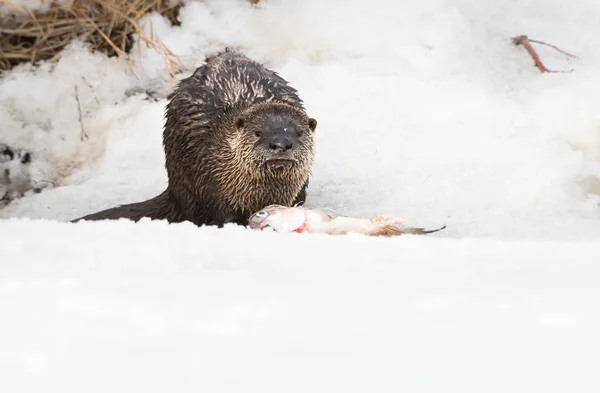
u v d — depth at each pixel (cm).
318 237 1174
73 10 2952
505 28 2936
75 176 2620
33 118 2825
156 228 1202
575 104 2400
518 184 2178
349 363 691
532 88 2634
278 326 765
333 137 2442
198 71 2219
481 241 1151
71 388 667
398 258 1032
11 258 991
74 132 2786
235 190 2089
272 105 2045
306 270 957
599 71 2641
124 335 746
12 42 2962
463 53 2775
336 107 2575
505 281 916
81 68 2898
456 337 741
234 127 2048
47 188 2694
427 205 2142
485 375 672
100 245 1066
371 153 2375
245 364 691
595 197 2178
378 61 2755
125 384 670
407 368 683
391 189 2220
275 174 2038
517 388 656
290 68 2762
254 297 845
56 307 811
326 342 730
